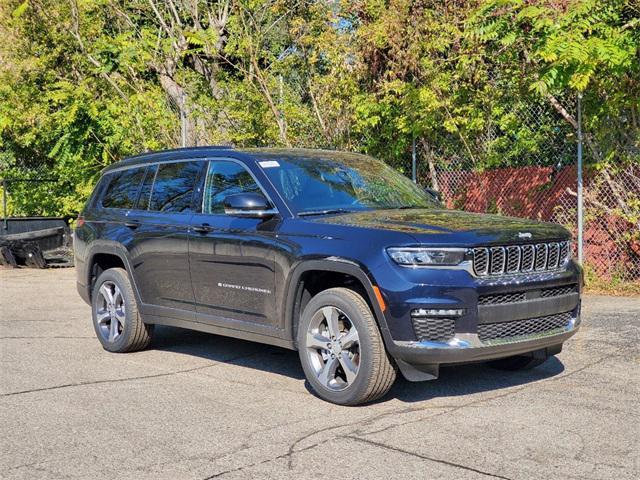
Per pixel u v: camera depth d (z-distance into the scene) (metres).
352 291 5.69
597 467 4.38
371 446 4.80
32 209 17.31
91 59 15.81
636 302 9.55
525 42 10.45
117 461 4.64
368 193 6.74
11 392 6.26
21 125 16.33
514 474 4.30
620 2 9.45
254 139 13.63
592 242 10.52
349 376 5.62
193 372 6.96
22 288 12.77
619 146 10.25
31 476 4.41
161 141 14.28
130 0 18.08
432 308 5.28
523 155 11.05
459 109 11.09
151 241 7.34
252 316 6.42
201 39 14.77
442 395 5.97
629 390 5.96
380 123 12.19
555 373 6.54
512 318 5.54
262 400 5.96
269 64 14.10
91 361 7.45
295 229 6.04
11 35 16.30
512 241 5.57
